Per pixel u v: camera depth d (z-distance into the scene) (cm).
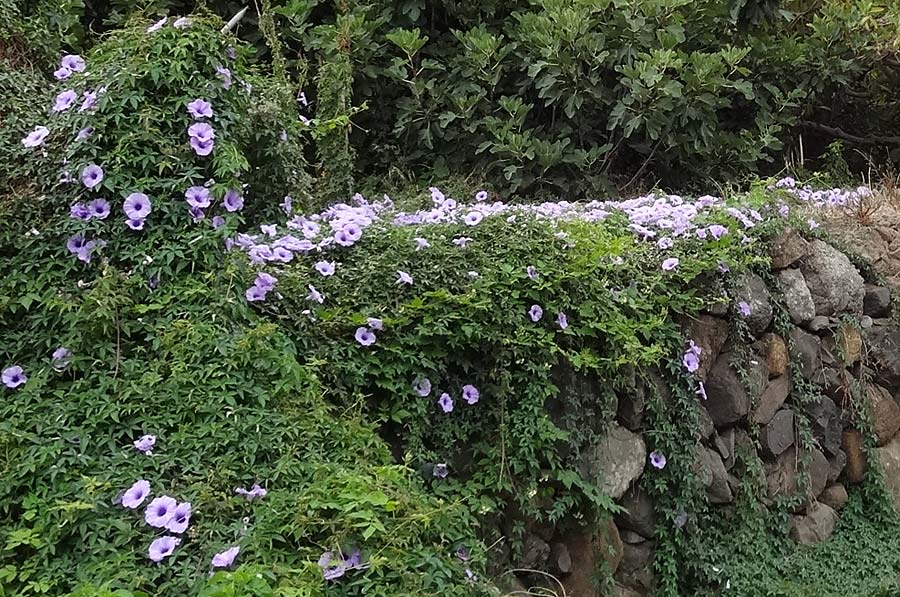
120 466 190
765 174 549
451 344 250
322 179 362
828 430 351
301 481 194
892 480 369
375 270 253
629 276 297
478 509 238
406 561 178
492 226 278
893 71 603
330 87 367
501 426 252
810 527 334
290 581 165
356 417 223
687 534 295
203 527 180
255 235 263
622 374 280
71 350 211
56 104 252
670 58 421
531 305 266
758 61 498
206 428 198
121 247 232
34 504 181
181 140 245
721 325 319
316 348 236
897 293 386
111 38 262
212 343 211
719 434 317
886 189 475
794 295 348
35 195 237
